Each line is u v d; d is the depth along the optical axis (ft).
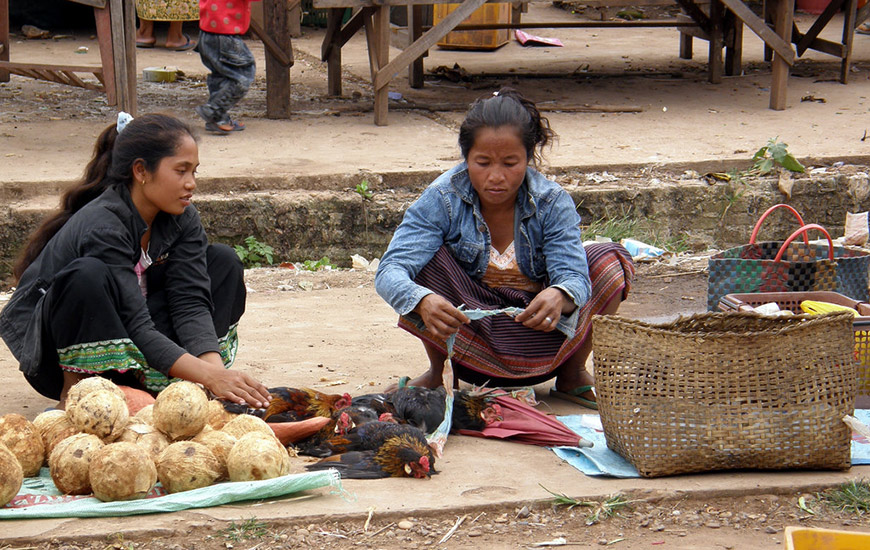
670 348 11.67
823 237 30.63
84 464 10.96
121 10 30.89
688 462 11.81
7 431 11.68
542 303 13.00
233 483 11.06
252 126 35.47
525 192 13.84
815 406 11.69
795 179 30.30
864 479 11.83
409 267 13.67
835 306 14.73
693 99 41.70
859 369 14.19
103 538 10.19
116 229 12.84
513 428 13.35
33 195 26.96
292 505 11.02
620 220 29.40
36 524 10.42
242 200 27.50
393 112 38.65
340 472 11.96
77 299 12.44
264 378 16.03
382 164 30.09
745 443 11.68
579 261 13.69
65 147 31.27
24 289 13.29
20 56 49.88
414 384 14.67
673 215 29.73
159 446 11.50
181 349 12.75
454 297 13.92
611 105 40.11
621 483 11.74
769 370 11.58
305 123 36.24
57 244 13.10
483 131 12.93
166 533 10.30
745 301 15.53
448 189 13.85
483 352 14.14
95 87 31.63
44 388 13.53
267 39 35.70
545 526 10.78
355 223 28.35
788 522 10.91
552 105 40.06
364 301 22.40
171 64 48.83
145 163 12.83
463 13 35.17
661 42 59.00
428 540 10.39
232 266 14.39
